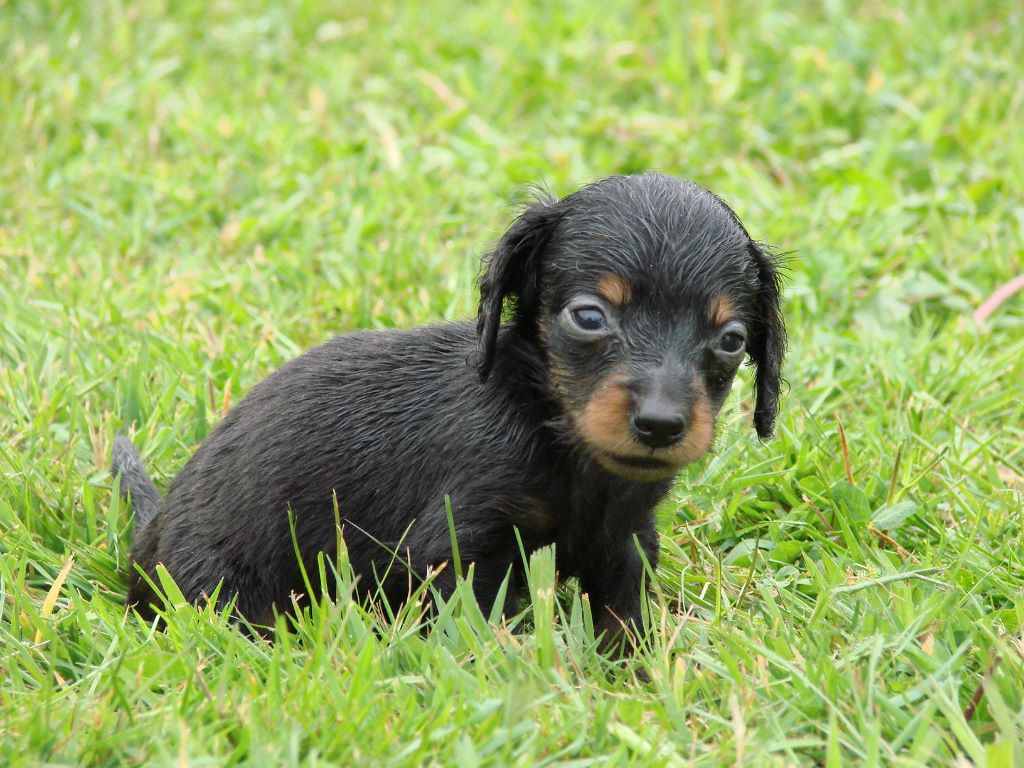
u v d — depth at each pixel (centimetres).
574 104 1293
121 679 554
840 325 986
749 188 1133
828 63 1323
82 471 786
